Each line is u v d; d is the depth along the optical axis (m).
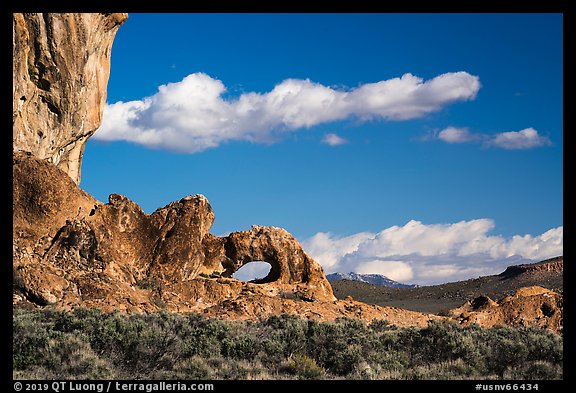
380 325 45.28
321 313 51.28
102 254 50.38
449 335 30.06
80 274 47.97
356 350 27.50
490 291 108.06
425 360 28.88
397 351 30.14
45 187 50.50
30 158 51.25
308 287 58.47
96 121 61.94
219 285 54.31
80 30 55.41
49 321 33.19
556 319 55.28
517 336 33.94
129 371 24.77
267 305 50.66
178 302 51.34
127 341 26.23
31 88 54.12
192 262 55.28
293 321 40.16
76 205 52.12
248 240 59.09
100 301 45.75
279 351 28.59
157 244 54.78
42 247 48.91
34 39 53.44
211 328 30.98
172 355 26.64
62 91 56.12
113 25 60.28
